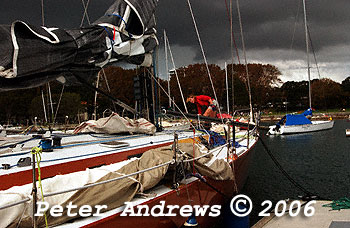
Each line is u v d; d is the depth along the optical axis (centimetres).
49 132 500
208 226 454
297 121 2464
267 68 7062
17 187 252
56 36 309
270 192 812
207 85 4841
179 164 366
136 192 313
